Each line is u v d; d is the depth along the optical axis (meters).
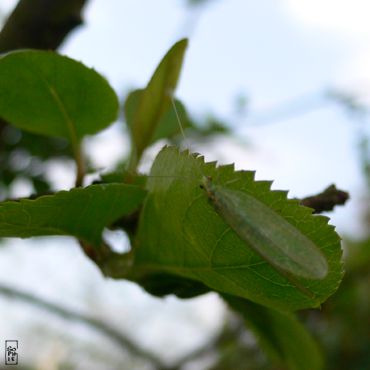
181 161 0.09
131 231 0.11
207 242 0.09
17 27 0.13
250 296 0.09
